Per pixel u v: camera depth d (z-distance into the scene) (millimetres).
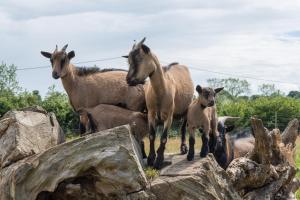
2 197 9609
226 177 9891
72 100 12070
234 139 13266
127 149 8906
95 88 11914
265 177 10695
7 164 9859
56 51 11961
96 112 11430
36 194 9180
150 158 10250
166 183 9055
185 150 11500
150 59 9883
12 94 40062
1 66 54531
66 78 11898
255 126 10422
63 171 9062
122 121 11227
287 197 11516
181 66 11461
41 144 10328
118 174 8867
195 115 10352
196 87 10367
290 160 11797
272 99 44281
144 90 11273
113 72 12227
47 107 30625
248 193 10781
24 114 10430
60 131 11141
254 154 10789
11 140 10008
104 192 9070
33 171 9234
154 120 10328
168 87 10102
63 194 9367
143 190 8945
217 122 11352
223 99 60031
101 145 8992
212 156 9930
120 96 11844
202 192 9156
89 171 9055
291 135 12766
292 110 42062
